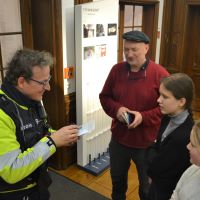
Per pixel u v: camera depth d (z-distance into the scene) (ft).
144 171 6.72
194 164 3.70
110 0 9.38
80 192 8.71
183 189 3.77
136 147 6.56
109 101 6.80
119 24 12.29
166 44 15.53
